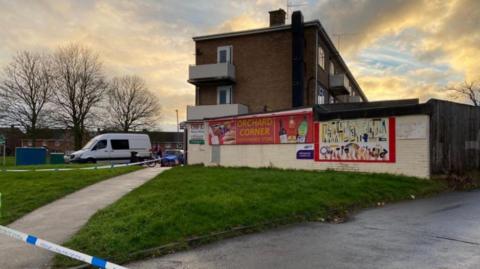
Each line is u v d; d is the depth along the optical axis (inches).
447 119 561.3
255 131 739.4
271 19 1216.2
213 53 1235.2
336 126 612.7
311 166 645.3
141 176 630.5
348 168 596.1
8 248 243.0
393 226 295.3
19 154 1226.0
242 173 573.0
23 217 335.3
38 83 1712.6
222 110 1110.4
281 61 1147.9
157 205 331.0
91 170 714.2
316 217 329.1
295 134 671.8
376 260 213.9
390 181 485.1
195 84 1242.6
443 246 238.5
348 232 279.1
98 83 1854.1
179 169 729.6
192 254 231.8
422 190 463.2
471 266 201.9
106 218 301.9
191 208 315.0
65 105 1769.2
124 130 2352.4
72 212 349.7
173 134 3218.5
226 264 213.0
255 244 251.3
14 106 1667.1
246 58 1192.2
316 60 1101.1
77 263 213.6
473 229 281.1
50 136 2496.3
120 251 228.2
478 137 631.2
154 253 231.5
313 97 1092.5
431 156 522.9
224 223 287.1
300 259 219.1
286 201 356.5
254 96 1171.3
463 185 506.9
